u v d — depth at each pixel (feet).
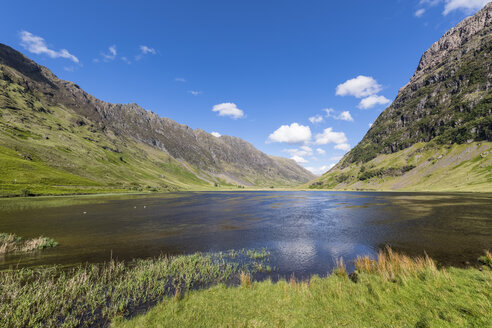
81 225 144.15
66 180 470.80
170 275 64.49
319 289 49.03
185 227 140.56
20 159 474.49
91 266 72.33
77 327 40.40
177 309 43.32
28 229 129.49
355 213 195.83
